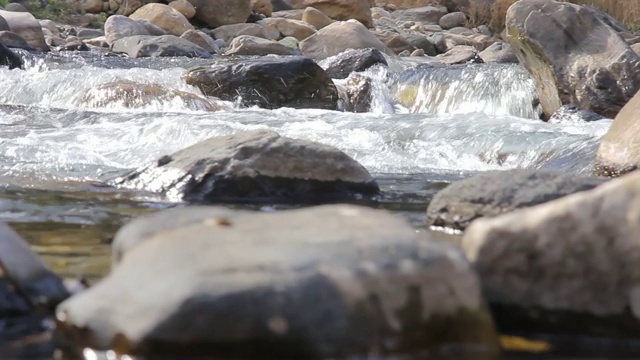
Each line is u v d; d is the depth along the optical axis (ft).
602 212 33.40
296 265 29.76
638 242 32.73
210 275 29.45
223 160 65.05
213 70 136.87
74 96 129.49
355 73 150.10
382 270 30.30
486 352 31.22
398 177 79.20
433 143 96.32
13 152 84.53
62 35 226.17
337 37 209.77
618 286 32.86
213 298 28.84
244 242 31.53
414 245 31.63
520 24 124.77
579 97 118.11
